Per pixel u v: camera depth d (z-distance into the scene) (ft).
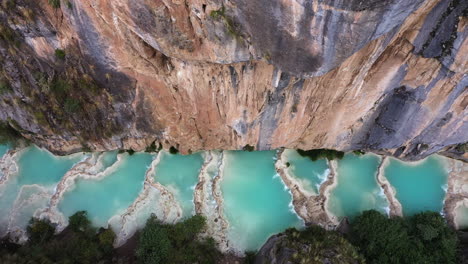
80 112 71.05
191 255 72.23
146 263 69.77
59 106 70.18
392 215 81.30
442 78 56.75
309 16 41.32
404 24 47.24
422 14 47.14
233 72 59.06
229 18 45.50
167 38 50.65
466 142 75.92
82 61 62.80
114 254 75.46
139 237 76.33
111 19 50.90
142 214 80.84
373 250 71.31
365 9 38.55
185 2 45.11
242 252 78.28
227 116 70.33
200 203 81.51
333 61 47.91
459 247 72.28
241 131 74.28
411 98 63.57
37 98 69.46
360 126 74.13
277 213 81.97
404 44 53.16
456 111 63.82
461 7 45.03
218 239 78.89
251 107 66.74
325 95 63.31
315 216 81.41
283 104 66.03
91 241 74.02
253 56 51.80
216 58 53.83
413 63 56.03
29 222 79.36
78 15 53.62
